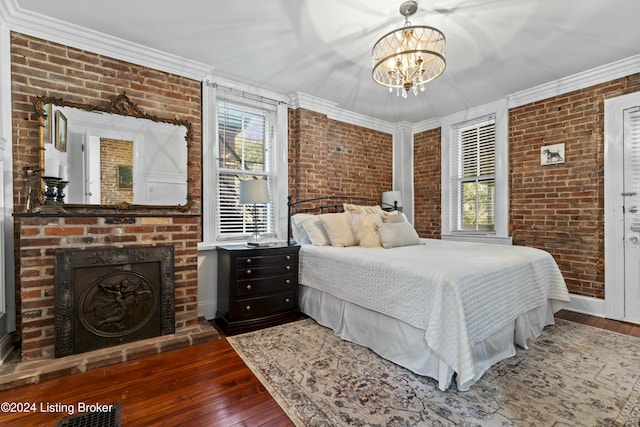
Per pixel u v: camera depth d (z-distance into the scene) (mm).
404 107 4039
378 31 2336
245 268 2693
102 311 2150
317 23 2242
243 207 3410
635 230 2750
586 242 3049
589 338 2441
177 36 2412
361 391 1735
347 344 2369
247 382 1826
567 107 3162
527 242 3486
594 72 2926
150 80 2652
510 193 3641
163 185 2682
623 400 1627
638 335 2492
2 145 2006
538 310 2508
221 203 3264
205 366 2016
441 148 4398
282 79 3209
